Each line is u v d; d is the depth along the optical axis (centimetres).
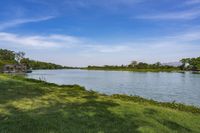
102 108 1141
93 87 4300
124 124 881
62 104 1192
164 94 3412
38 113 961
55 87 2145
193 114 1326
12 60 15362
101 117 959
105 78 7531
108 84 5028
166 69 18950
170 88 4278
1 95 1338
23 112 966
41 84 2281
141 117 1030
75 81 5969
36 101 1238
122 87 4344
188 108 1584
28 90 1641
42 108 1064
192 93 3547
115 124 873
